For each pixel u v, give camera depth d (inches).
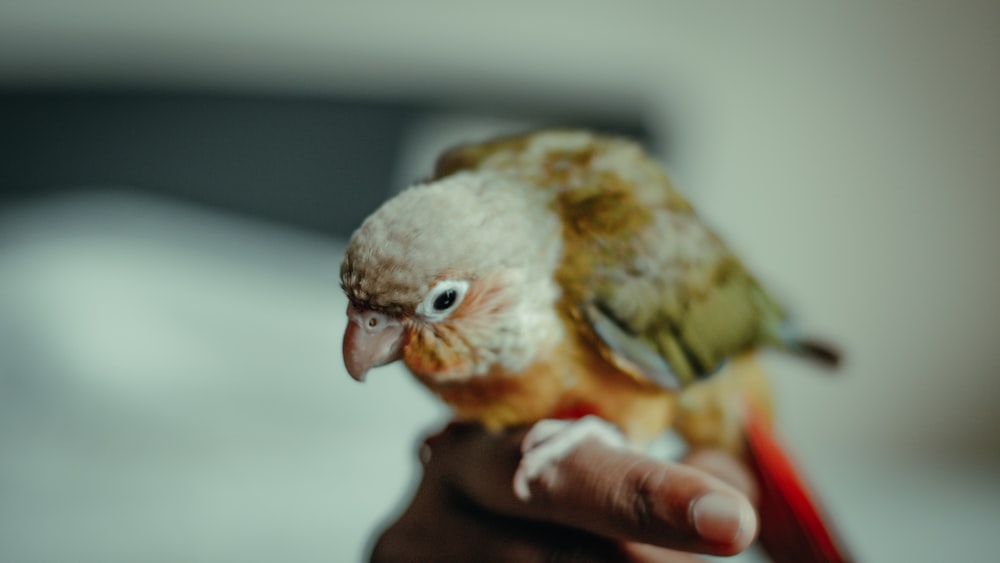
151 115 28.9
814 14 28.4
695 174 29.7
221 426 22.5
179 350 23.8
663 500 11.0
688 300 13.3
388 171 29.6
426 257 11.9
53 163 28.5
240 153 29.2
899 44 28.1
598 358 12.8
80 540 18.0
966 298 29.1
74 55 28.6
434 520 13.2
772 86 29.1
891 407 29.9
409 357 12.3
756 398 14.7
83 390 22.5
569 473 11.8
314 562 17.6
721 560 16.9
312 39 29.2
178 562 17.6
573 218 12.9
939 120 28.2
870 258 29.4
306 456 22.1
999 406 29.3
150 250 26.5
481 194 12.6
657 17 29.3
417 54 29.4
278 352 24.7
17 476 19.8
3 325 23.0
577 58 29.6
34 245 25.9
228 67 29.1
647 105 29.5
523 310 12.4
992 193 28.3
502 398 12.9
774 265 29.7
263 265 27.2
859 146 28.8
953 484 25.0
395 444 23.0
